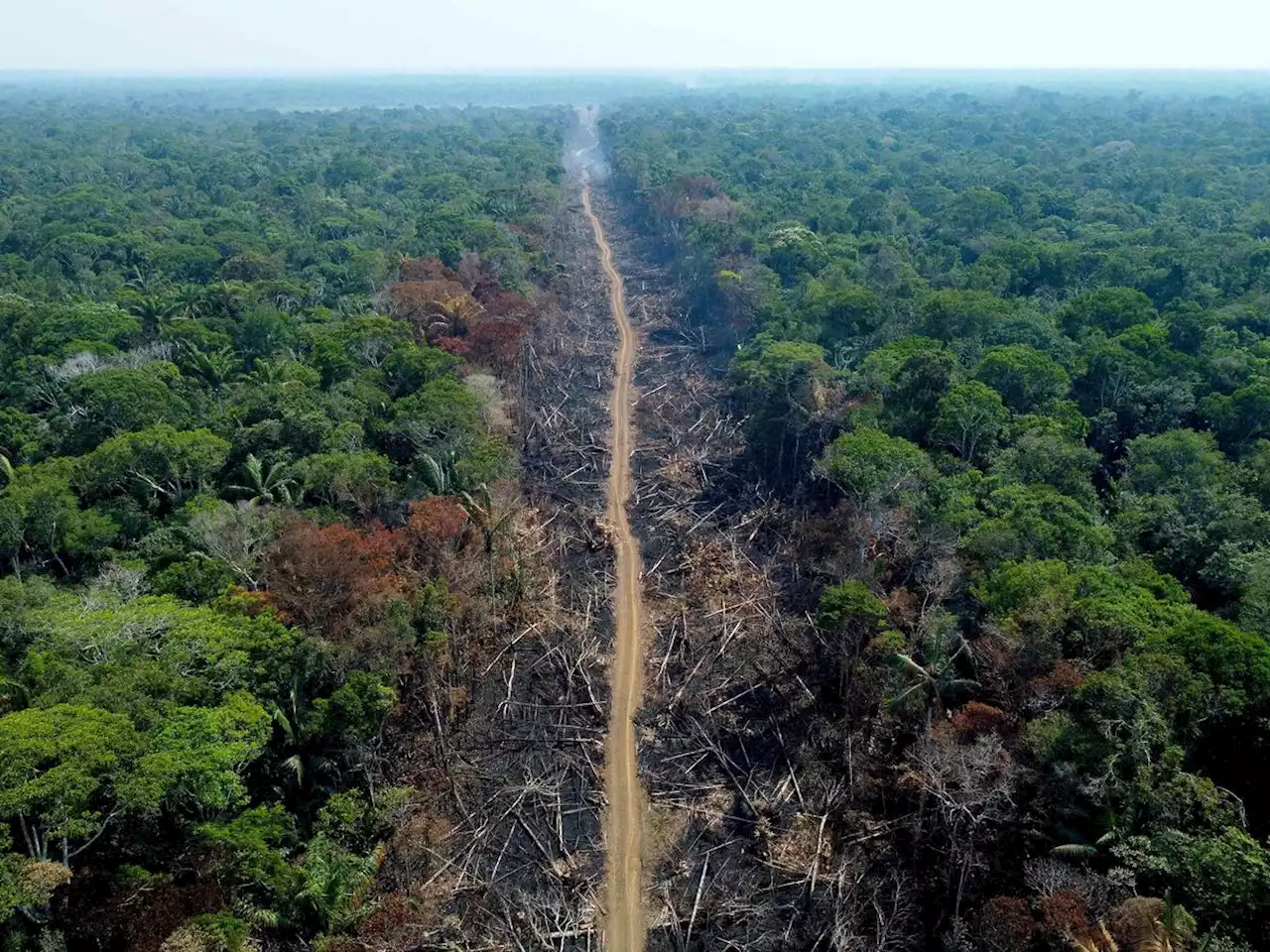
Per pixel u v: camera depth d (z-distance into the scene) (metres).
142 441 51.44
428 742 43.59
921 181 150.50
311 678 39.69
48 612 39.41
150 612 38.34
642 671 49.88
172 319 77.75
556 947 35.06
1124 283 87.88
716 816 40.75
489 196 135.25
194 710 32.88
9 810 26.61
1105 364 63.34
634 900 37.22
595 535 61.94
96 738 29.03
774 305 85.69
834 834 38.12
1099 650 35.00
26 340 74.38
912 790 36.56
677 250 122.44
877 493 50.31
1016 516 45.06
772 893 36.62
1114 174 154.38
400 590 44.44
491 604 51.34
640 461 72.12
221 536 46.69
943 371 60.34
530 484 67.69
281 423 57.66
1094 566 40.72
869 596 42.81
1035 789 31.78
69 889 28.97
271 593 41.97
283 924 32.25
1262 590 38.34
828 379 65.12
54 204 126.25
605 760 44.16
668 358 92.38
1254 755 30.94
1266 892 25.28
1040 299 85.75
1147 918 25.20
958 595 43.56
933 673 38.00
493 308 84.88
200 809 33.22
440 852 38.78
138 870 29.81
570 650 50.69
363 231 119.94
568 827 40.47
